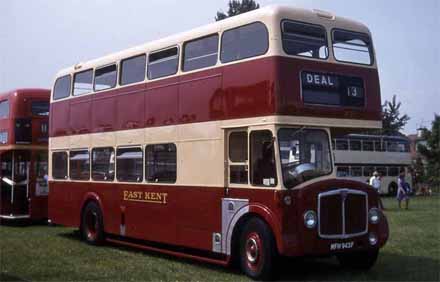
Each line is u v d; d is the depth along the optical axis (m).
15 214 20.41
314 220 10.07
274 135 10.10
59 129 17.23
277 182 10.00
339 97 10.95
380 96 11.63
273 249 10.09
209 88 11.61
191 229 11.90
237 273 11.09
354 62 11.34
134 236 13.69
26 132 20.42
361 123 11.19
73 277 10.61
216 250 11.23
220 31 11.49
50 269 11.38
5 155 20.86
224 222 11.07
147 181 13.29
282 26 10.43
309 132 10.56
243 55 10.91
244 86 10.79
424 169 56.06
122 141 14.25
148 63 13.52
